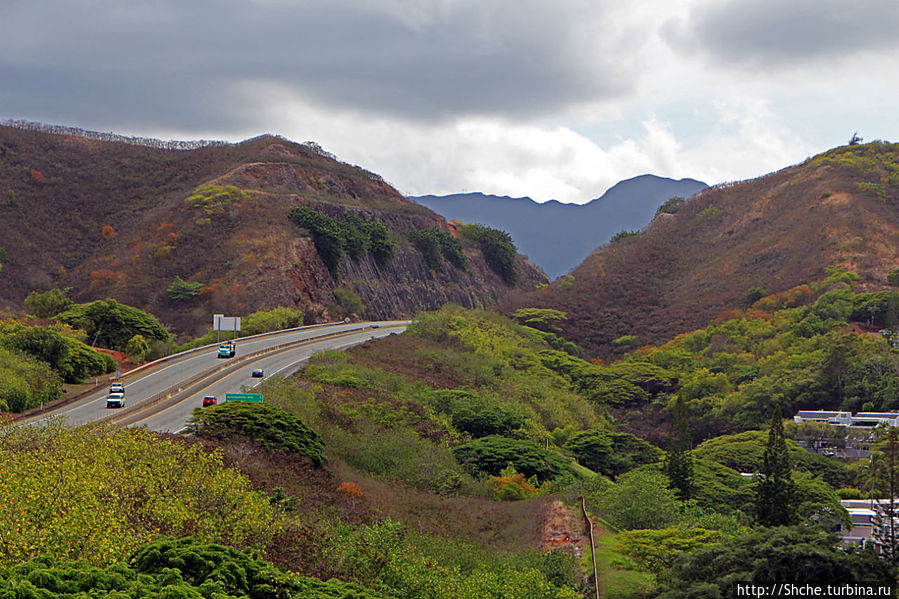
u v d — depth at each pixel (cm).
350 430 5300
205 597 1786
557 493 4512
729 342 11419
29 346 6569
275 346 8638
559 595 2775
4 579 1541
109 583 1681
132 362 7962
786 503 4206
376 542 2727
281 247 12575
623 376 10300
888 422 7719
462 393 6894
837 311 11119
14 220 15025
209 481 2616
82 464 2536
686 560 2688
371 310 13338
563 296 15638
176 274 12488
